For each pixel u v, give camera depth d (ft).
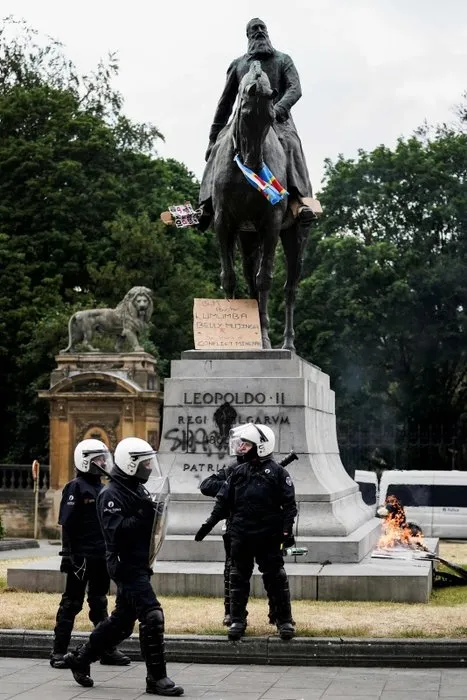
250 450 35.78
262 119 46.83
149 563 30.40
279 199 48.62
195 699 28.94
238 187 49.65
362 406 156.25
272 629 35.94
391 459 146.92
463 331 154.10
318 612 39.04
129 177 173.99
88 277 163.94
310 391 50.49
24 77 179.83
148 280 154.51
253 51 54.08
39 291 155.43
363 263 151.53
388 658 33.91
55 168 162.91
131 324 131.03
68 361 129.70
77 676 30.58
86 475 33.32
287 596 35.09
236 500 35.58
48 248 161.58
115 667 33.68
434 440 149.59
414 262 153.48
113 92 184.03
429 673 32.73
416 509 107.04
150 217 171.63
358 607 40.55
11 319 151.94
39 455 150.82
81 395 127.24
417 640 34.17
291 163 52.49
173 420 49.78
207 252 186.09
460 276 152.76
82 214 164.14
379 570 44.11
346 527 47.62
